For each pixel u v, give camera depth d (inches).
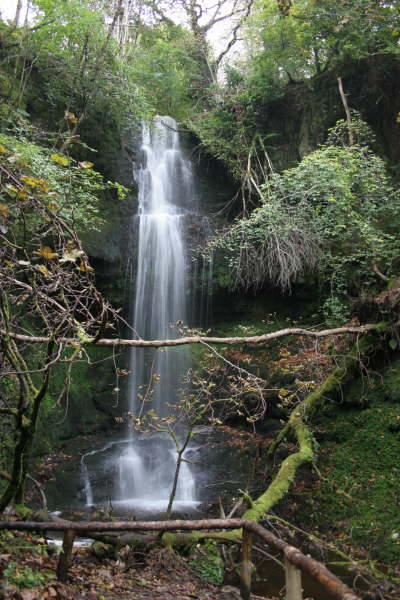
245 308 439.5
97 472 300.0
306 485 255.8
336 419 283.9
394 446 242.8
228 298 438.6
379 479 234.2
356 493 233.9
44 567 133.6
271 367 359.9
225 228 407.2
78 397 350.3
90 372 370.9
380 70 425.1
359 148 345.7
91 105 385.1
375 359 288.4
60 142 358.6
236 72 503.5
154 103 532.1
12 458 236.5
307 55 479.5
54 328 150.4
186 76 579.8
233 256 414.9
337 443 270.8
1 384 230.5
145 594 138.3
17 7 332.5
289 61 491.5
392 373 276.2
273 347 382.6
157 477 306.3
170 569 162.1
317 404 284.0
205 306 435.5
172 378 394.3
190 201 483.2
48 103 367.9
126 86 396.8
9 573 120.1
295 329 258.1
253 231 370.6
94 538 163.5
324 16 403.2
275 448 272.1
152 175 465.1
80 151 381.4
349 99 438.9
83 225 346.6
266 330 407.2
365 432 260.4
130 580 147.6
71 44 364.8
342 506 231.9
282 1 390.3
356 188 346.6
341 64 443.8
